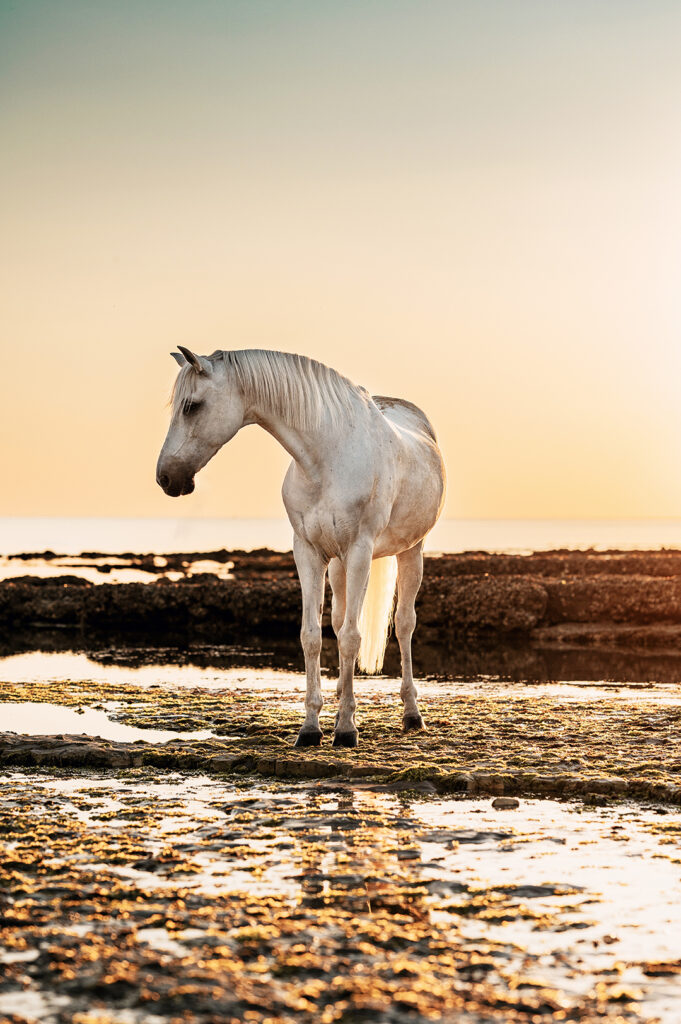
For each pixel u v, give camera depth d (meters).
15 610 22.44
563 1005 3.06
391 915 3.82
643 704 9.56
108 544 77.19
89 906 3.87
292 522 7.34
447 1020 2.96
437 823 5.21
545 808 5.58
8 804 5.60
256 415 7.05
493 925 3.72
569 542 80.81
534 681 12.07
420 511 8.02
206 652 16.27
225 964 3.33
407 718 8.15
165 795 5.87
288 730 8.00
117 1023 2.93
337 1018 2.97
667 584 20.31
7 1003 3.06
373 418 7.37
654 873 4.33
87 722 8.52
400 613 8.37
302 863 4.46
